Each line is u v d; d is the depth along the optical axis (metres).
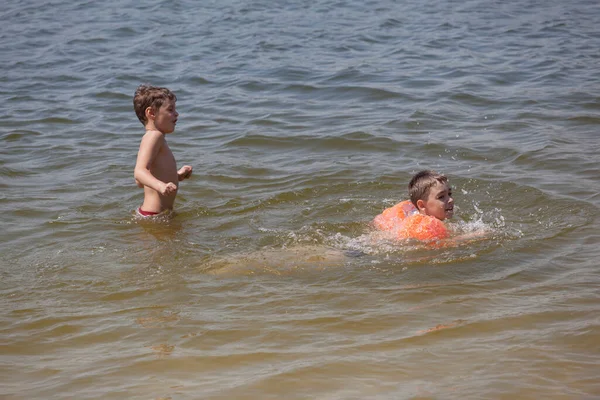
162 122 9.55
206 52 19.88
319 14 24.80
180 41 21.27
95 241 8.55
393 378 5.48
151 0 27.62
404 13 24.84
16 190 10.48
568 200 9.34
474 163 11.23
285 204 9.81
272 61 18.64
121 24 23.73
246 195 10.16
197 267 7.75
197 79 17.28
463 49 19.53
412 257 7.88
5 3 27.92
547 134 12.46
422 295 6.92
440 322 6.35
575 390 5.24
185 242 8.48
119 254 8.14
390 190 10.24
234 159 11.79
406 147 12.12
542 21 22.98
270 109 14.77
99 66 18.77
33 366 5.87
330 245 8.36
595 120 13.22
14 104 15.59
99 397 5.38
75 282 7.43
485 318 6.38
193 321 6.52
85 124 14.16
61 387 5.54
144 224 9.14
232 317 6.57
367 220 9.16
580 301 6.63
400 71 17.38
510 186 10.05
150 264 7.85
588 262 7.52
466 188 10.12
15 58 19.72
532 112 13.88
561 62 17.75
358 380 5.47
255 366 5.73
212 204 9.84
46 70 18.48
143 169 9.24
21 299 7.08
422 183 8.74
